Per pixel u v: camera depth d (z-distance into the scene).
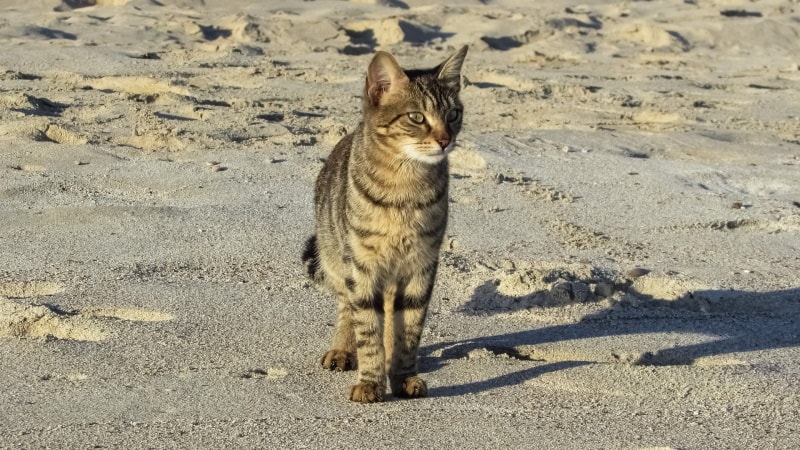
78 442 5.27
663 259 9.02
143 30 21.45
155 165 11.12
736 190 11.41
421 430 5.51
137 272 8.19
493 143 12.74
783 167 12.38
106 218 9.41
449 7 27.42
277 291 7.92
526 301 7.92
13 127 12.08
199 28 22.25
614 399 6.03
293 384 6.25
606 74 19.16
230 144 12.15
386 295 6.29
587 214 10.20
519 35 23.61
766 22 25.08
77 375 6.26
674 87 17.83
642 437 5.43
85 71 16.69
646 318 7.69
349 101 15.15
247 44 20.59
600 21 26.50
